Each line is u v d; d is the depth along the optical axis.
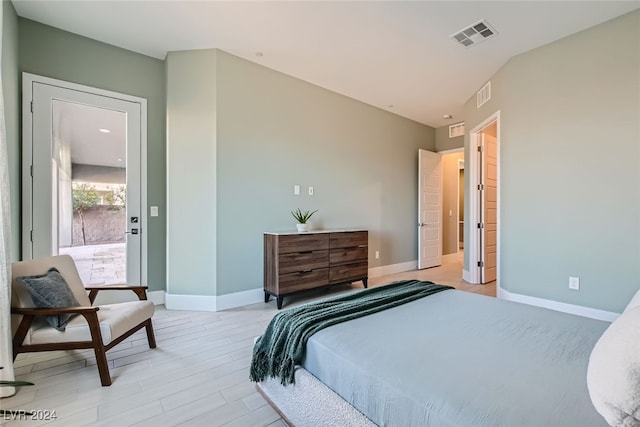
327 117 4.32
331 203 4.41
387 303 1.87
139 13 2.68
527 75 3.26
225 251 3.38
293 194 3.97
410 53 3.31
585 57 2.83
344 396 1.23
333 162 4.41
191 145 3.31
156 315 3.16
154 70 3.49
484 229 4.57
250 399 1.77
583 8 2.53
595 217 2.79
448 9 2.58
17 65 2.70
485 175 4.57
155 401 1.74
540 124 3.15
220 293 3.35
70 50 3.01
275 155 3.78
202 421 1.58
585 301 2.86
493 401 0.92
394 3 2.51
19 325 1.87
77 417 1.60
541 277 3.17
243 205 3.52
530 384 1.00
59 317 1.90
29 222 2.82
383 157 5.14
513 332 1.44
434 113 5.32
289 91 3.89
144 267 3.43
